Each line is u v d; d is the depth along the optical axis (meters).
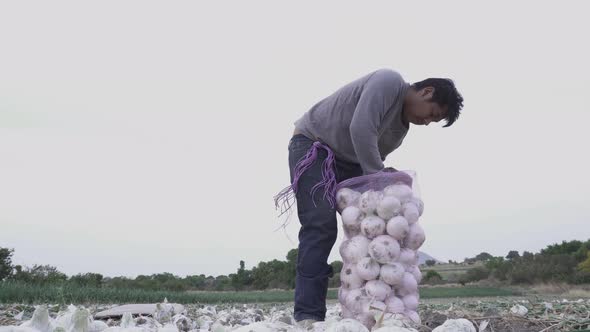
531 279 30.69
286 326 2.23
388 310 2.49
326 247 2.79
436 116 2.89
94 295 11.81
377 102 2.73
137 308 4.37
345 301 2.65
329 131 2.91
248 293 24.98
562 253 37.94
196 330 2.67
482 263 43.06
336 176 2.98
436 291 24.20
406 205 2.65
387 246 2.54
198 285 34.25
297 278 2.80
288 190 2.94
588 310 3.46
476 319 2.88
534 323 2.90
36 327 1.93
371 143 2.71
